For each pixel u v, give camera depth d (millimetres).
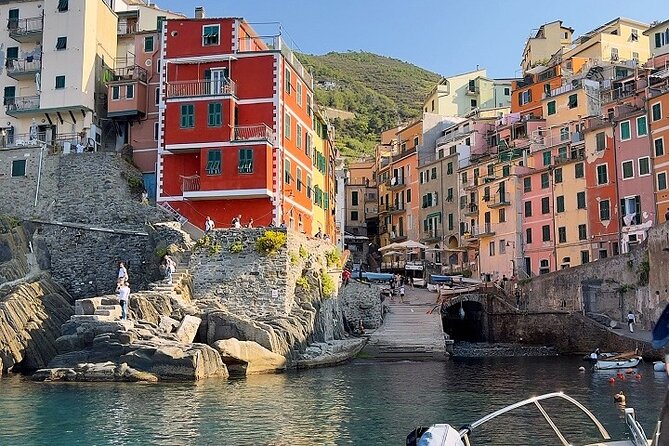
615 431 22734
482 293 63969
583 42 99625
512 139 86000
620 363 42625
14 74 62062
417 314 57312
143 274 50344
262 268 44031
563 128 79438
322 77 199250
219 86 53219
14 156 56219
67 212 54250
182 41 54312
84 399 27844
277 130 52750
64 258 52594
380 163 108688
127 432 21891
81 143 58969
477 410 26750
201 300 43188
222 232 44875
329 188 74812
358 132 163500
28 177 55688
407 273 80625
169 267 42781
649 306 53406
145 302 39375
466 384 34781
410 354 48031
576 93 79875
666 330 11000
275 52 53594
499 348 57938
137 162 59688
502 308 62625
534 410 26688
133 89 59625
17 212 55250
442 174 91312
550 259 72750
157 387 31438
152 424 23078
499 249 79250
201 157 52031
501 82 116250
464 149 89250
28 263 50500
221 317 39750
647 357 47562
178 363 33938
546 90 88375
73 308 45781
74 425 22859
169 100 52969
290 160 56000
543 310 60969
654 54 81188
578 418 24938
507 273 77500
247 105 53156
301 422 23859
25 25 63344
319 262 51750
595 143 68000
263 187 50938
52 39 61000
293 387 32312
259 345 38344
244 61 53719
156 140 59844
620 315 56250
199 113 52438
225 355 36281
